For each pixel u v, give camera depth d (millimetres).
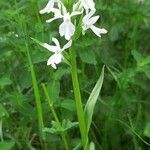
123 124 216
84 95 227
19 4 222
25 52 204
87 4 156
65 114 206
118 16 260
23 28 201
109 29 254
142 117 233
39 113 187
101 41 243
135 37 256
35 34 213
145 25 293
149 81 260
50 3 159
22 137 209
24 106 201
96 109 221
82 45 206
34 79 183
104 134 213
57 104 196
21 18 205
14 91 206
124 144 225
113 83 245
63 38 234
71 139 210
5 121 206
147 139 218
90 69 242
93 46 240
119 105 217
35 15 230
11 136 204
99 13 241
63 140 195
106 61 235
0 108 188
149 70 204
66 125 173
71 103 196
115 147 219
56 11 159
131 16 250
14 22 210
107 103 219
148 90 254
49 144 203
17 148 207
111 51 268
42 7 230
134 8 258
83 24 159
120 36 274
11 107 217
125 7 259
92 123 222
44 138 191
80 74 227
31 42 210
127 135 225
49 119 208
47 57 202
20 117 222
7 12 207
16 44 208
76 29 159
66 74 221
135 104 235
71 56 164
